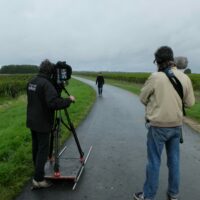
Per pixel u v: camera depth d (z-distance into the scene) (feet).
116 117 28.09
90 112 31.50
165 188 11.22
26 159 14.05
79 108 33.09
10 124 25.11
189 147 16.96
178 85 9.43
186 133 20.76
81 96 48.91
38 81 11.17
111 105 38.52
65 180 11.78
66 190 11.04
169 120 9.40
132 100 45.65
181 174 12.69
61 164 12.89
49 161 12.98
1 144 16.76
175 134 9.67
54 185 11.46
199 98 47.01
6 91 56.59
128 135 20.13
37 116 11.10
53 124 11.61
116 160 14.51
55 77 11.83
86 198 10.41
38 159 11.10
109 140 18.63
